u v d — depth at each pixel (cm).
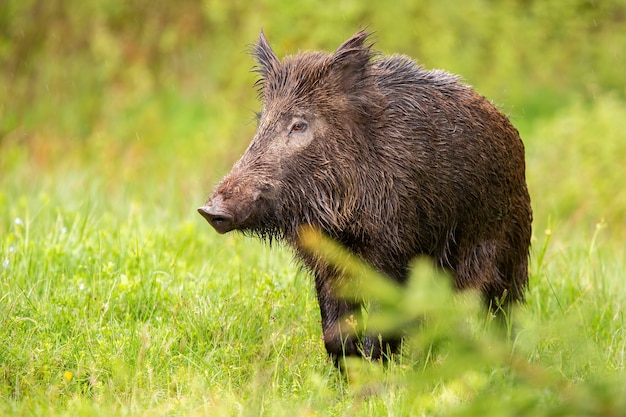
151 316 1362
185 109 3453
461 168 1301
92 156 3100
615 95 3528
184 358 1220
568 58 3841
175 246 1703
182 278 1497
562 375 998
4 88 3425
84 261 1528
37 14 3553
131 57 3569
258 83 1348
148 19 3650
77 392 1123
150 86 3506
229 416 1045
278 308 1405
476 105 1349
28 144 3178
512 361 665
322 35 3422
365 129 1239
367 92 1250
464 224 1334
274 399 1082
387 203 1236
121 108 3409
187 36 3638
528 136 3188
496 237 1393
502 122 1394
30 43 3531
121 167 2950
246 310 1359
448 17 3606
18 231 1645
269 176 1192
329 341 1256
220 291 1438
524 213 1445
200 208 1150
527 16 3853
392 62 1323
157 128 3334
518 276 1445
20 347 1207
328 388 1166
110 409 1048
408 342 1206
